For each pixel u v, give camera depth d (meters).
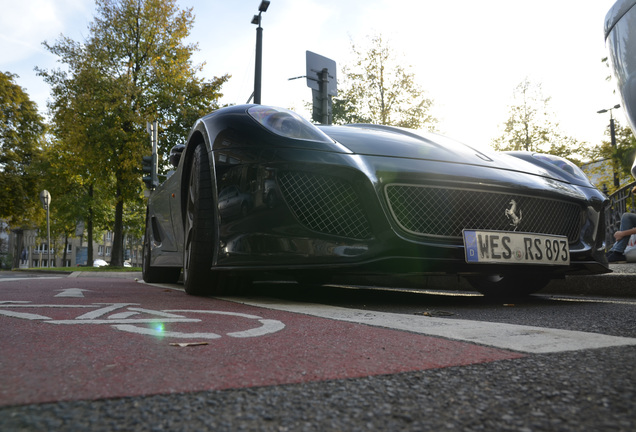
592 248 2.88
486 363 1.12
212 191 2.84
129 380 0.94
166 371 1.01
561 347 1.30
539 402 0.83
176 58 19.94
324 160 2.49
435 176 2.50
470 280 3.68
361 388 0.91
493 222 2.58
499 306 2.62
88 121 17.81
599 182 19.70
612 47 2.49
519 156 3.32
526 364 1.11
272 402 0.82
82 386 0.89
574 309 2.42
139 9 19.38
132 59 19.53
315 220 2.46
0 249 54.47
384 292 3.87
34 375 0.97
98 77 18.53
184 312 2.06
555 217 2.77
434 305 2.68
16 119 28.78
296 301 2.74
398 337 1.47
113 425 0.70
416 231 2.47
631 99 2.38
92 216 25.28
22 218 29.50
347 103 21.23
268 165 2.56
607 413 0.77
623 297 3.39
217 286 3.05
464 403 0.83
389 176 2.46
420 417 0.76
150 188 13.22
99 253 64.00
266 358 1.16
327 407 0.80
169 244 4.43
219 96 19.91
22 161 28.66
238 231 2.61
